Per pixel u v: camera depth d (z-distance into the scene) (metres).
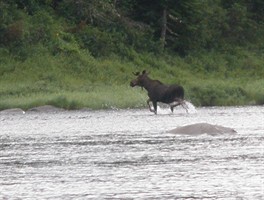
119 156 66.25
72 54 159.88
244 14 199.38
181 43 183.62
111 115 118.19
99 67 159.62
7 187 51.97
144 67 168.38
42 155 68.19
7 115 121.94
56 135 87.25
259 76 181.12
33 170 59.31
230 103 145.38
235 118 108.81
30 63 154.75
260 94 148.25
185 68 176.62
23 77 150.88
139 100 135.75
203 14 193.38
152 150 69.88
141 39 176.25
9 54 156.12
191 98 143.62
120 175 55.78
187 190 49.06
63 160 64.56
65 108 131.00
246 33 199.50
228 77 177.62
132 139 80.31
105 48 167.62
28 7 169.62
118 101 134.25
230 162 60.78
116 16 177.12
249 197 46.00
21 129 96.50
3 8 163.38
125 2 183.50
